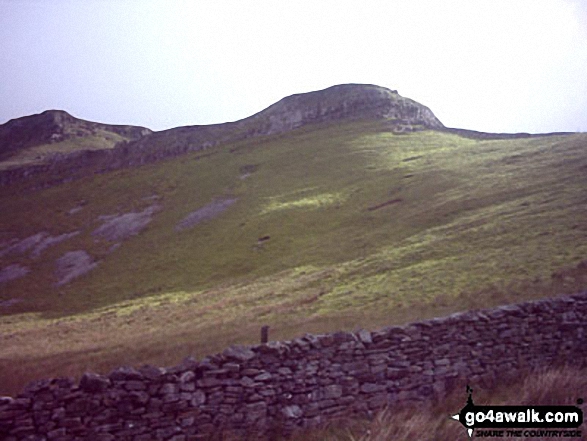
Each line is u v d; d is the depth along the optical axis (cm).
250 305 3669
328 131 13488
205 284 5625
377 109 14312
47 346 3356
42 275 7719
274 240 6494
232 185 10438
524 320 1248
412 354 1093
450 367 1125
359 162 9775
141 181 12606
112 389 862
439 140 10800
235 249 6638
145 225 9219
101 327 4050
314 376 993
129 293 6041
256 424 925
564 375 1025
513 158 6925
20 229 10662
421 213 5472
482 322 1189
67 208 11731
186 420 891
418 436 838
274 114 15850
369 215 6278
